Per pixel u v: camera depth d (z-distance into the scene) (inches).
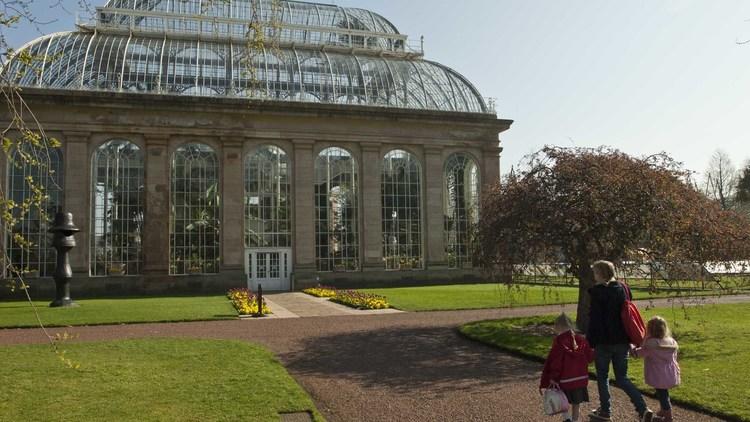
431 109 1857.8
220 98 1643.7
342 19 2005.4
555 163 717.3
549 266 743.1
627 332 352.5
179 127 1631.4
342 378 511.8
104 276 1550.2
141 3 1792.6
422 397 442.3
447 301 1183.6
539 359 576.1
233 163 1667.1
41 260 1498.5
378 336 751.7
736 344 611.2
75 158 1551.4
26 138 291.3
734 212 711.1
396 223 1814.7
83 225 1541.6
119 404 410.9
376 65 1908.2
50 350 618.8
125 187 1596.9
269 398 426.3
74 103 1544.0
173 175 1633.9
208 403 413.1
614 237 645.9
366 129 1798.7
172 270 1604.3
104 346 651.5
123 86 1627.7
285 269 1702.8
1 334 780.0
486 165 1904.5
